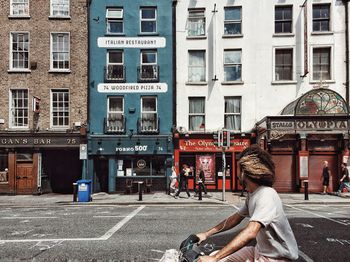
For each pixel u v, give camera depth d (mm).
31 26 22297
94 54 22234
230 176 21516
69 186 22844
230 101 22234
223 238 7539
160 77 22172
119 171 21969
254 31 22078
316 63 22000
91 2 22328
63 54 22484
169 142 21688
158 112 22031
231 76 22297
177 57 22312
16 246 7113
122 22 22484
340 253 6477
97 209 13703
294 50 21875
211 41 22234
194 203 15602
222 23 22328
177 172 21609
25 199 18172
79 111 22016
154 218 10844
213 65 22031
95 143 21766
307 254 6402
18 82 22109
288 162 21141
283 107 21734
